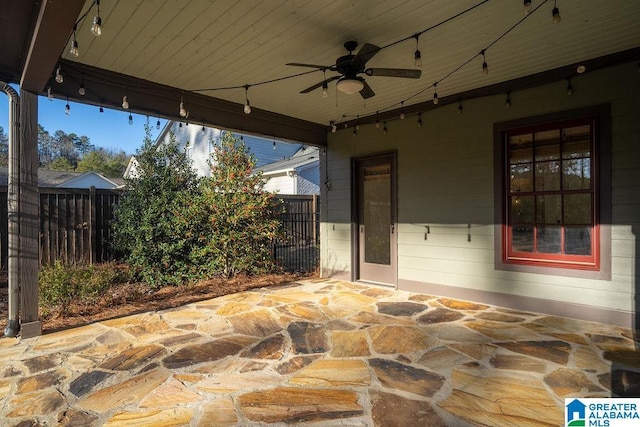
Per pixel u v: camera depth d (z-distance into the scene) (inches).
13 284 139.6
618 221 147.2
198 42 131.0
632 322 144.6
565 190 161.6
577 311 157.4
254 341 135.6
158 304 187.5
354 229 243.3
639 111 141.9
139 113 171.6
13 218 139.4
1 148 1005.2
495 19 117.3
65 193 243.6
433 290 203.6
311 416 87.0
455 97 192.1
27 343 133.9
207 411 89.5
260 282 239.8
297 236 322.3
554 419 84.7
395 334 141.5
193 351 126.3
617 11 112.8
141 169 243.1
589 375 105.3
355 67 126.5
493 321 156.4
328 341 135.2
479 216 186.1
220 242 241.8
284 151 601.0
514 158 176.7
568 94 157.8
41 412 89.5
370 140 232.2
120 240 237.6
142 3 106.2
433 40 131.5
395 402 92.5
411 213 212.5
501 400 92.8
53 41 103.3
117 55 141.1
